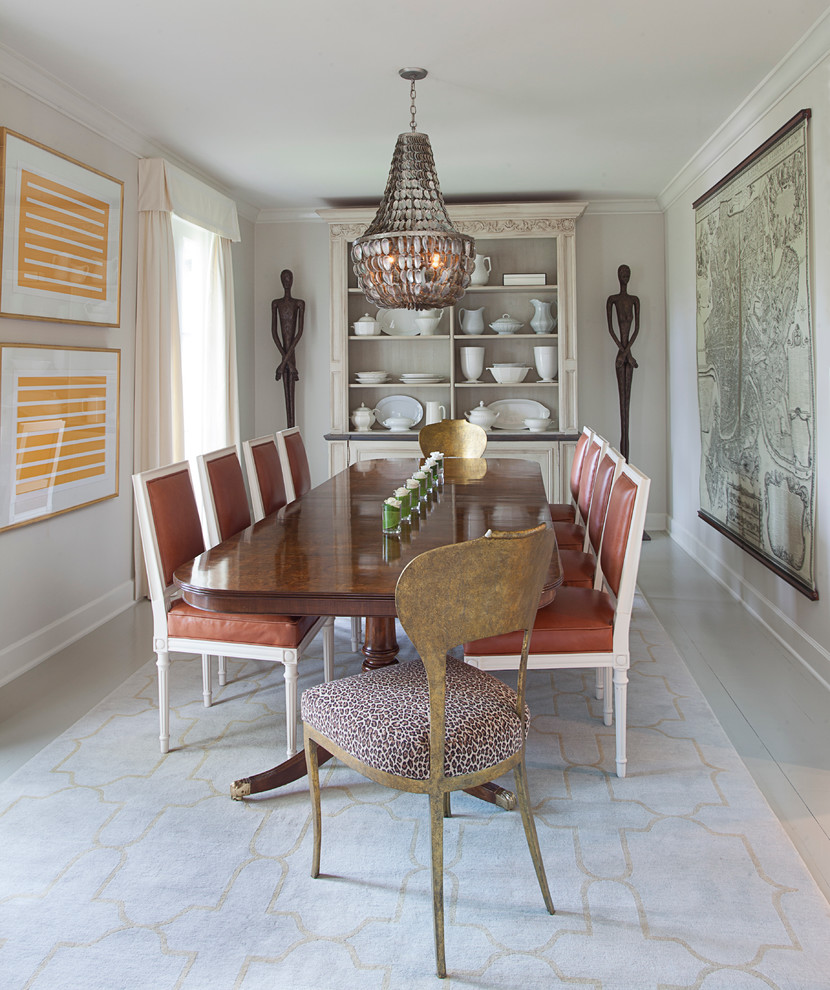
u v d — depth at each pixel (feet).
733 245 14.20
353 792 7.99
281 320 20.59
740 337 13.94
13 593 11.14
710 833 7.14
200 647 8.60
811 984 5.32
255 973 5.48
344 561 7.79
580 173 17.60
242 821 7.43
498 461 15.83
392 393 21.38
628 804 7.66
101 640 12.75
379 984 5.38
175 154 15.71
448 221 11.60
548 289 20.06
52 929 5.93
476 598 5.50
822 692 10.39
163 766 8.47
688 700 10.13
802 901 6.19
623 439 20.01
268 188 18.71
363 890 6.40
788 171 11.37
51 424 11.73
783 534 11.96
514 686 10.77
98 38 10.33
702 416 16.87
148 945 5.76
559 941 5.78
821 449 10.59
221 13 9.66
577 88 12.31
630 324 19.93
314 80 11.84
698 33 10.41
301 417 21.75
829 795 7.80
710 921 5.97
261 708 10.01
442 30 10.21
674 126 14.32
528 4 9.52
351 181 18.06
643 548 19.12
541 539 5.73
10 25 9.93
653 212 20.54
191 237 17.16
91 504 13.00
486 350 21.02
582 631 8.09
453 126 14.11
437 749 5.58
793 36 10.52
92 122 12.78
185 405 17.52
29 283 10.98
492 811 7.63
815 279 10.62
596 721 9.59
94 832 7.22
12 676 11.07
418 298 11.44
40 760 8.61
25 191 10.82
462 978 5.42
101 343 13.29
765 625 13.19
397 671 7.03
